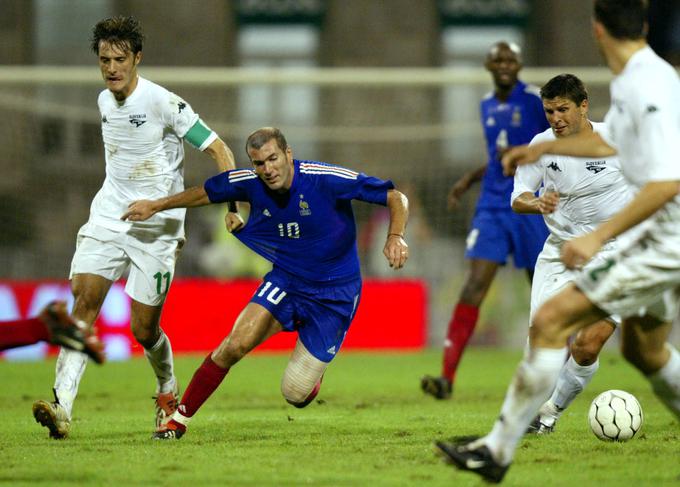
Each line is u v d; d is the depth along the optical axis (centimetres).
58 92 7450
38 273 6562
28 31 7519
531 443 2041
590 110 6631
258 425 2419
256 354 5231
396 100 7588
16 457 1878
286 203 2075
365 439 2147
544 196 2002
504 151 1555
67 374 2197
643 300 1523
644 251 1515
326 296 2147
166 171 2297
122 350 4838
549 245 2302
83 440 2148
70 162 7100
